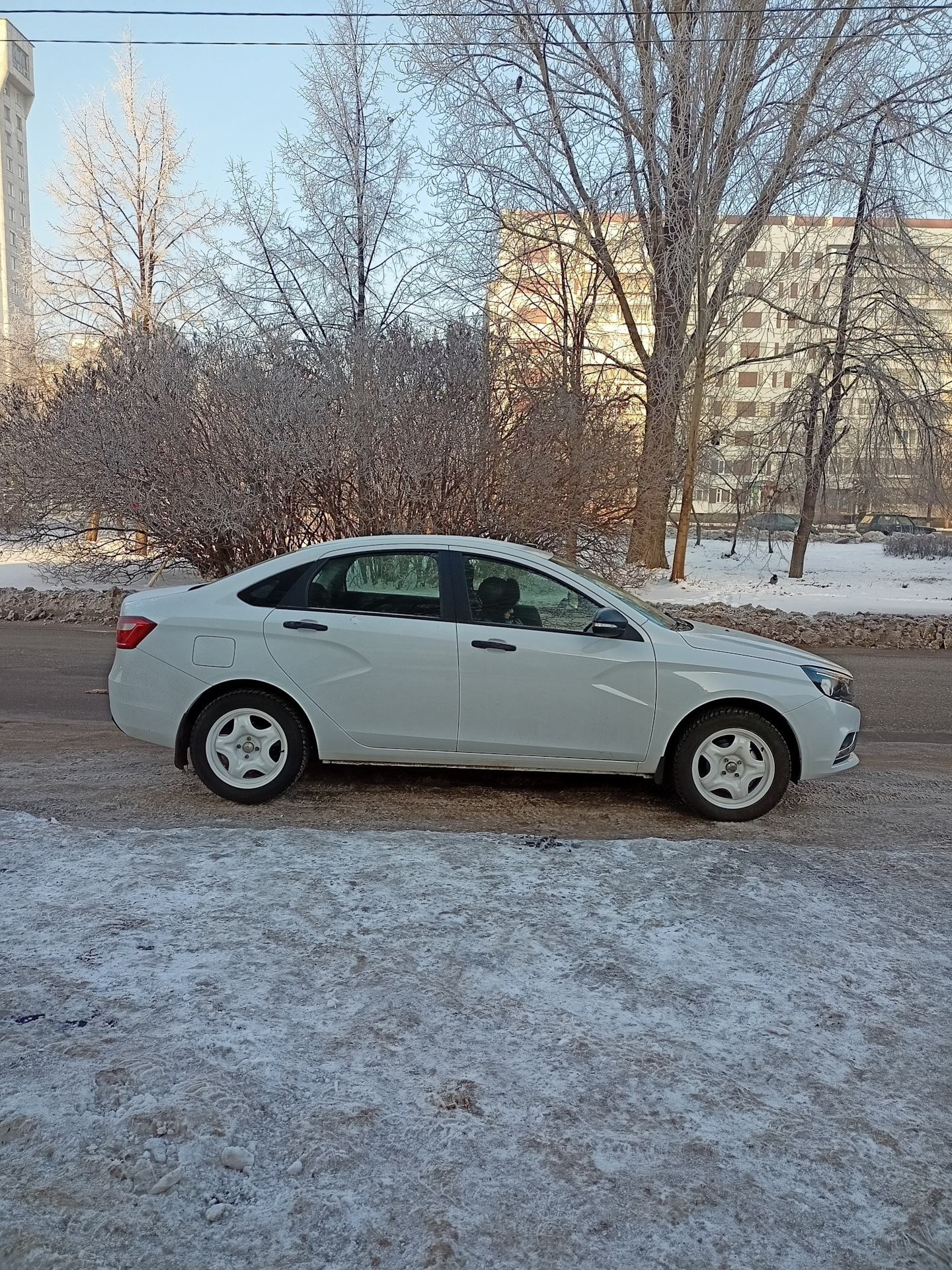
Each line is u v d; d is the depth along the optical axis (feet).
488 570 18.58
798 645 46.70
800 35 61.57
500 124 66.64
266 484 45.55
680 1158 8.61
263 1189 8.08
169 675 18.29
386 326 51.70
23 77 230.48
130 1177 8.13
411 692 18.08
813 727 18.33
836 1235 7.85
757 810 18.37
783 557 94.22
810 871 15.33
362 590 18.52
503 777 21.07
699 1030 10.64
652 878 14.83
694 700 18.10
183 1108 8.89
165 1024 10.30
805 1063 10.11
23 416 52.37
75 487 48.78
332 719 18.20
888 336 73.67
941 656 44.04
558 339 67.26
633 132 65.21
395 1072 9.66
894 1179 8.48
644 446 54.70
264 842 15.85
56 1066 9.48
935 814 19.42
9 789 19.27
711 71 62.03
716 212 64.18
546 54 66.44
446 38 65.46
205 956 11.85
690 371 69.41
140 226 90.43
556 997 11.19
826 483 82.53
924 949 12.72
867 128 65.82
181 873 14.43
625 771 18.49
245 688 18.39
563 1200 8.08
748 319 83.05
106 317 89.86
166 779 20.26
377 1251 7.52
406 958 11.98
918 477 76.74
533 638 18.10
